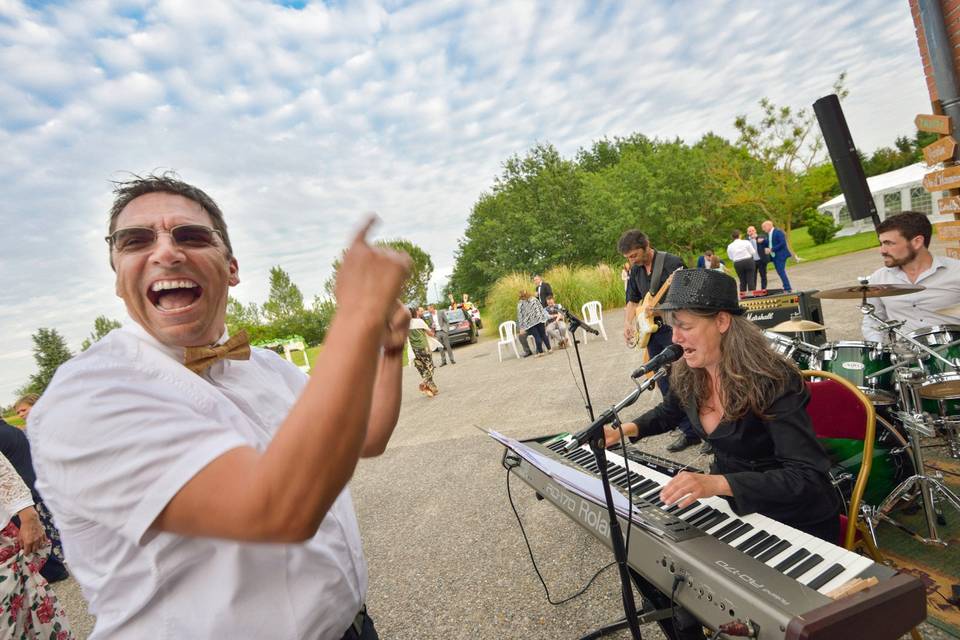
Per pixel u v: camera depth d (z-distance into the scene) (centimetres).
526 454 201
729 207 2577
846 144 404
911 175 2186
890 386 288
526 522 340
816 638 99
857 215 409
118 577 88
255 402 114
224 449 73
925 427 242
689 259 2544
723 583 121
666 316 195
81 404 77
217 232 117
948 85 444
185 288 109
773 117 2242
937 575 226
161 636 89
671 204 2469
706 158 2575
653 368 173
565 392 671
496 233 2459
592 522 177
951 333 314
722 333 185
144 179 111
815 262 1825
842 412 243
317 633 104
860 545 194
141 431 75
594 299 1509
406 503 418
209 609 90
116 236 104
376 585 303
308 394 64
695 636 157
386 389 131
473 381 938
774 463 181
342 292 68
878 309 375
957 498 249
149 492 71
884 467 259
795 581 116
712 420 203
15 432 432
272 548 97
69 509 79
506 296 1467
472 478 443
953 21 441
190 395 95
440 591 283
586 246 2288
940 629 196
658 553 143
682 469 207
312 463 62
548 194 2311
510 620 247
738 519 156
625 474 202
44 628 247
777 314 518
